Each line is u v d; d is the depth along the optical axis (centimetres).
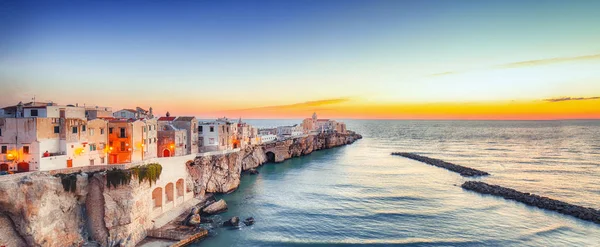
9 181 4478
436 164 13912
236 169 9806
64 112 6328
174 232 5812
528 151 19138
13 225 4609
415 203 8231
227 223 6600
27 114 6100
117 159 7388
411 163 14650
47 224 4744
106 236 5353
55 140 6103
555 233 6384
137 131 7625
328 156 17200
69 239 5075
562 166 13788
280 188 9712
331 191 9369
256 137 14500
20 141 5731
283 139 16725
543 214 7419
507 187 10069
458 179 11131
